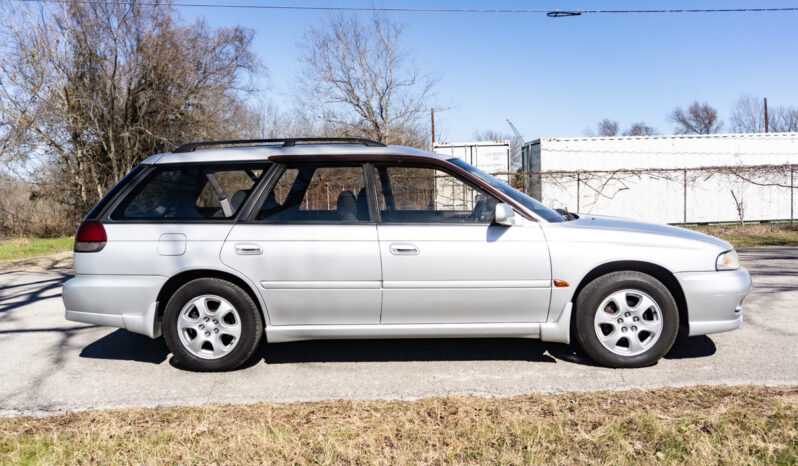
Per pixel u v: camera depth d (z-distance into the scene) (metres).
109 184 22.41
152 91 23.00
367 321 4.09
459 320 4.07
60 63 20.59
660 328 4.00
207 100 24.89
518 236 4.00
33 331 5.51
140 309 4.09
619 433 2.80
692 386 3.59
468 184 4.18
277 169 4.19
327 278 3.99
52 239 19.50
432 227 4.03
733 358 4.23
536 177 19.00
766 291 6.85
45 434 2.96
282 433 2.88
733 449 2.60
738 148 19.17
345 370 4.18
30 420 3.23
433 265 3.96
